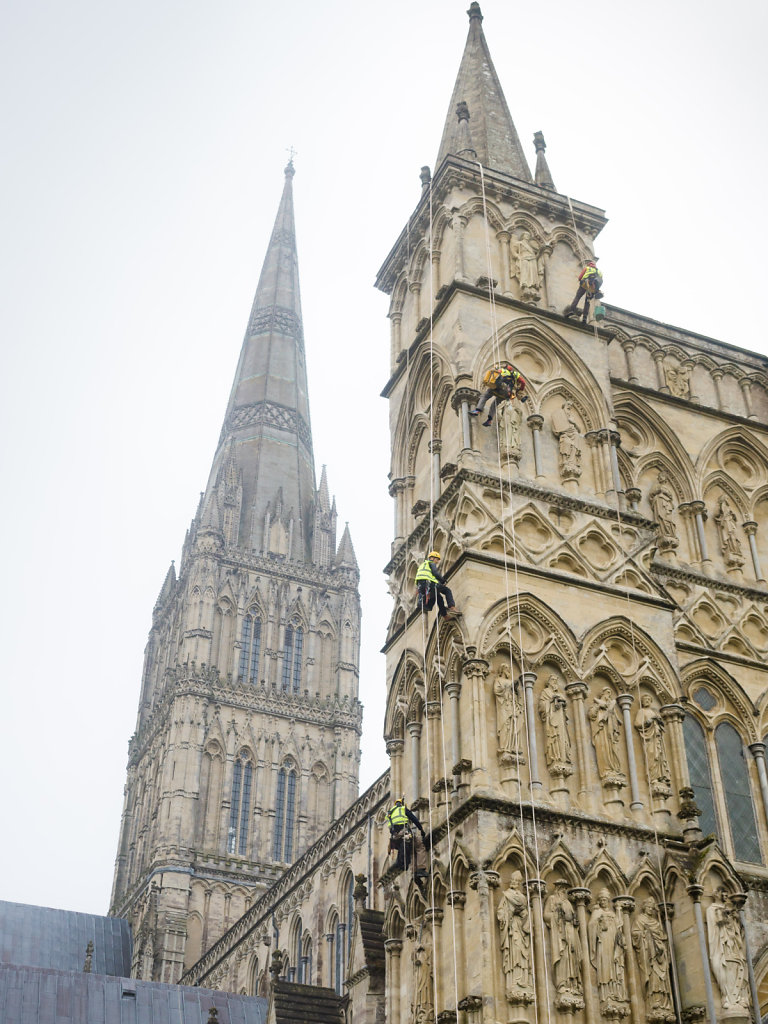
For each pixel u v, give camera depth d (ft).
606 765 113.70
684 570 138.00
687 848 109.91
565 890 105.50
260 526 442.50
